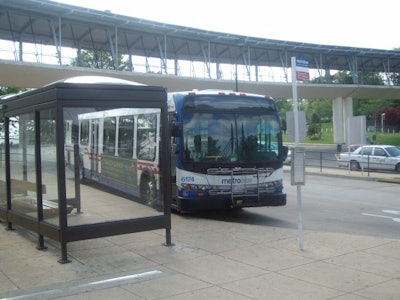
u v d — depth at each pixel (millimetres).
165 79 40500
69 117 8336
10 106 8547
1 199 9617
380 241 8289
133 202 8891
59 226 6918
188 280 6113
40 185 7504
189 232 9047
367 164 27297
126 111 11148
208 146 11508
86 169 9305
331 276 6297
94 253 7410
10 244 7961
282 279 6168
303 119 7711
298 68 7773
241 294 5602
